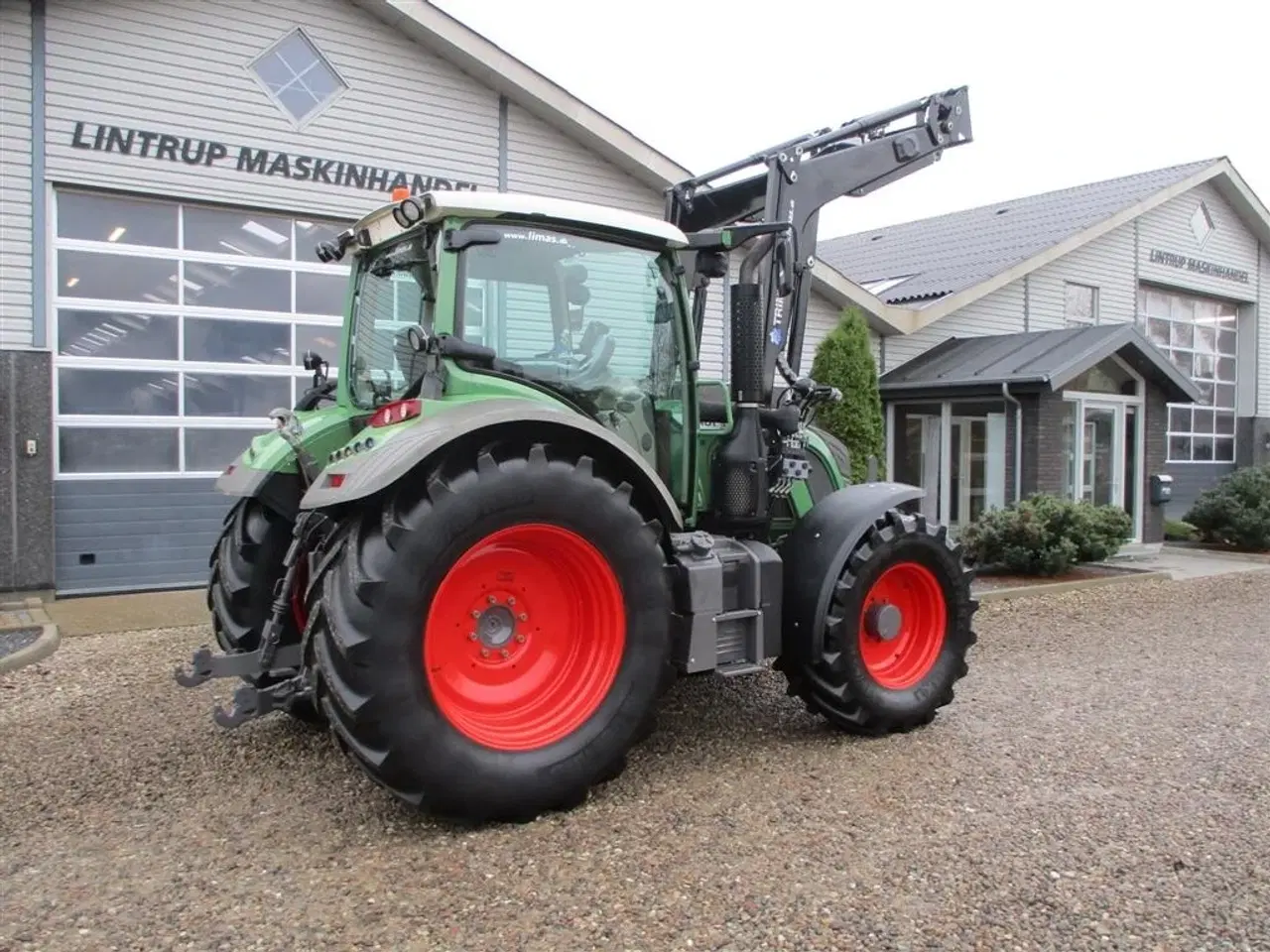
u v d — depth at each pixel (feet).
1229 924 9.37
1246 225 59.98
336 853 10.78
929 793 12.61
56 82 25.62
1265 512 43.27
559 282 13.35
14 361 25.36
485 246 12.69
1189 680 18.92
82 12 25.84
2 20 25.00
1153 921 9.42
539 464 11.73
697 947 8.84
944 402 42.57
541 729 11.87
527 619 12.34
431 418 11.55
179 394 27.89
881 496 15.17
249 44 27.89
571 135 33.04
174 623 23.40
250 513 14.92
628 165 33.81
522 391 12.71
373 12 29.58
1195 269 57.11
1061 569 32.83
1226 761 14.05
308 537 12.88
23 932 9.07
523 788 11.39
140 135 26.63
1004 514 33.04
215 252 28.30
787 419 15.74
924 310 41.50
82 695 17.30
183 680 12.12
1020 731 15.42
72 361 26.45
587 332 13.61
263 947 8.80
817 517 15.07
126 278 27.12
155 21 26.66
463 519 11.10
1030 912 9.55
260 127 28.19
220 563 15.31
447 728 11.06
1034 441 38.91
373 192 29.99
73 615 24.08
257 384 29.01
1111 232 52.60
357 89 29.58
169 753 14.17
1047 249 46.37
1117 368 42.11
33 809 12.12
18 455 25.57
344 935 9.00
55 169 25.73
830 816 11.82
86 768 13.60
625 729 12.19
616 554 12.11
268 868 10.42
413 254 13.56
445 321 12.28
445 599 11.56
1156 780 13.20
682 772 13.38
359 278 15.58
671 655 12.80
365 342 15.15
